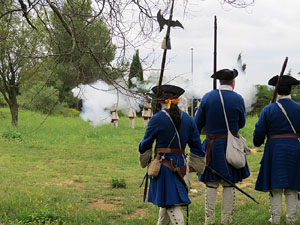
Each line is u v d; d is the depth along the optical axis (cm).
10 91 2014
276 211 557
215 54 604
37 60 563
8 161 1167
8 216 588
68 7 537
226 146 545
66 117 2575
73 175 997
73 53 507
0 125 2084
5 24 645
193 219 589
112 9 513
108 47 507
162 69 485
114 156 1291
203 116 566
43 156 1281
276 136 555
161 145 468
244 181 916
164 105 477
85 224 567
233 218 579
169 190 452
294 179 541
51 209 634
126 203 698
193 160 488
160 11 489
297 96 1958
